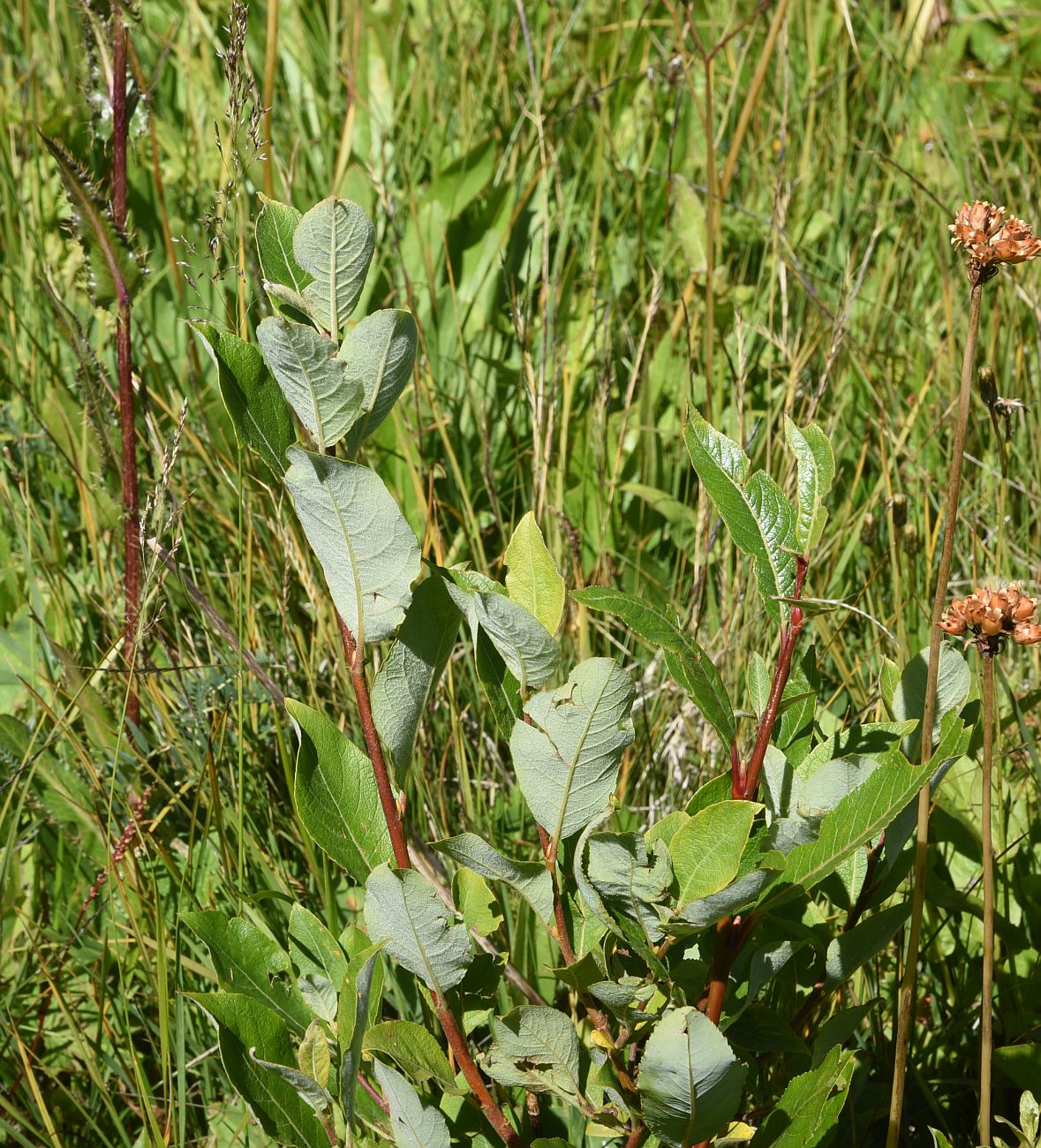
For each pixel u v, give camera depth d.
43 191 2.75
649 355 2.48
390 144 3.00
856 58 3.25
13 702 1.88
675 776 1.84
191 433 2.08
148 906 1.51
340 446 1.02
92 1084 1.48
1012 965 1.45
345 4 3.15
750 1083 1.22
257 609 1.96
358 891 1.66
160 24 3.25
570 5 3.50
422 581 1.06
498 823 1.78
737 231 2.88
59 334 2.39
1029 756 1.50
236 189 1.39
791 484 2.01
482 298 2.61
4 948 1.61
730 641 1.89
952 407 2.29
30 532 1.89
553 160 2.44
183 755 1.67
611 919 0.98
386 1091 1.06
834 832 0.99
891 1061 1.42
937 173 3.09
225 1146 1.39
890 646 1.92
